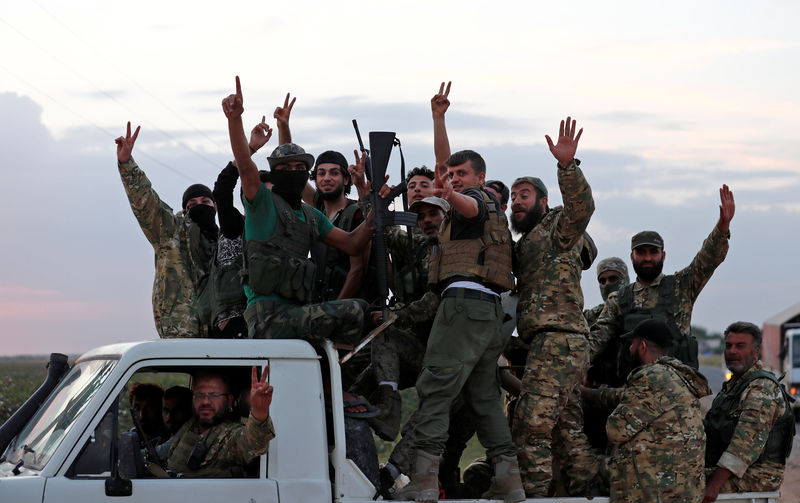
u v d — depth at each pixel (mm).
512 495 18969
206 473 17156
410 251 21484
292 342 17609
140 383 20547
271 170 19281
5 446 18719
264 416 15938
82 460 16172
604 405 23047
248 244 18516
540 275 20672
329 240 20250
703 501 20859
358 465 17984
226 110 17734
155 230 25328
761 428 21328
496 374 19922
